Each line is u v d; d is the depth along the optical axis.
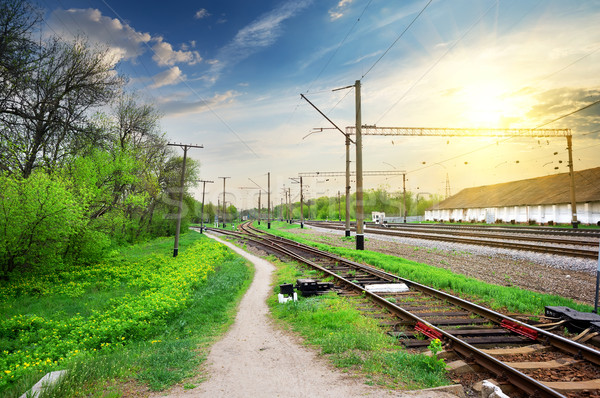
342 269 15.62
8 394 5.23
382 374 5.18
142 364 6.27
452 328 7.26
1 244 15.53
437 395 4.47
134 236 36.44
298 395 4.63
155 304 10.34
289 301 10.15
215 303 11.09
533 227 36.81
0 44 15.28
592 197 37.75
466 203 63.34
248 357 6.33
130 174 25.69
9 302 13.38
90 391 5.09
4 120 16.81
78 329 9.23
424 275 12.73
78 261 21.97
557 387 4.62
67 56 20.62
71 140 21.25
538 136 31.77
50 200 16.36
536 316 8.06
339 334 7.01
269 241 32.66
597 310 8.34
